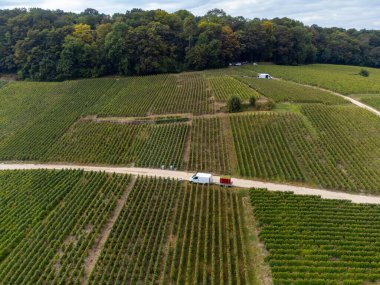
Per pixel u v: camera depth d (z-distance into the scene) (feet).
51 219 156.56
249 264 126.62
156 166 203.62
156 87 337.52
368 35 613.11
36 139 246.68
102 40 396.37
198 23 478.59
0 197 176.55
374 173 179.52
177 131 240.32
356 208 152.46
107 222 155.53
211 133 234.58
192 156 209.26
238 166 194.49
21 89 348.59
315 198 161.38
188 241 140.67
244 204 161.79
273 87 322.55
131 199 168.04
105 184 183.93
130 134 242.78
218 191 171.32
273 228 142.20
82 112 286.46
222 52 428.15
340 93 324.19
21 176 196.75
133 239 141.18
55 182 188.34
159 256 131.13
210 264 128.57
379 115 259.39
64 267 129.18
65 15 479.41
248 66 448.65
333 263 121.80
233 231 139.54
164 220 153.07
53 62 378.12
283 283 116.16
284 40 485.15
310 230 140.87
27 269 129.18
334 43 565.12
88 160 215.92
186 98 299.58
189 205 157.17
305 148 205.87
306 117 247.50
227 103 264.31
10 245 143.54
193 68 423.64
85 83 359.05
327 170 185.47
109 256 133.28
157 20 436.35
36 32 383.65
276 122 238.07
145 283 120.06
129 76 390.63
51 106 304.30
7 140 248.11
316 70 442.91
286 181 180.45
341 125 233.35
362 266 120.98
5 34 395.75
